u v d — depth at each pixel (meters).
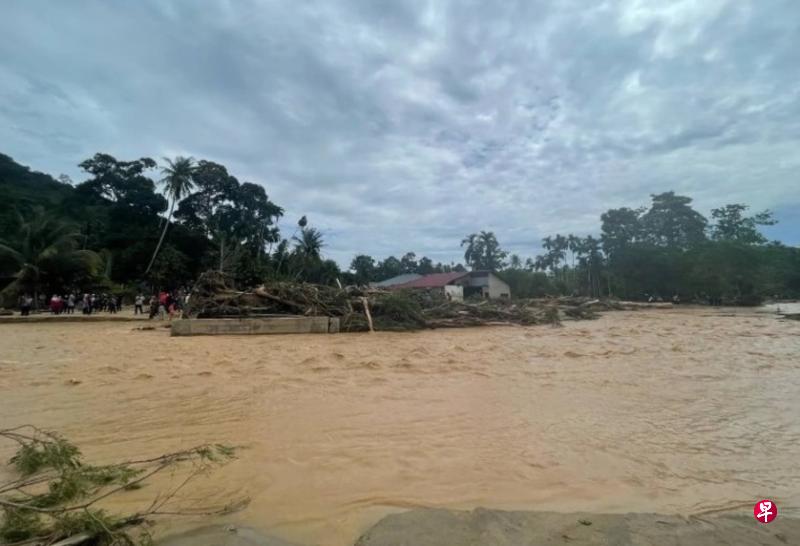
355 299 23.94
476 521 3.38
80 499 3.68
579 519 3.42
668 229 70.19
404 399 7.29
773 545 3.08
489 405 6.89
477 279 68.81
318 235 64.50
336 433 5.54
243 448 5.02
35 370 10.16
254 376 9.35
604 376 9.33
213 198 69.88
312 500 3.79
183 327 19.64
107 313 36.44
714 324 25.92
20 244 40.19
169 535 3.19
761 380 8.90
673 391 7.86
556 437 5.42
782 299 78.81
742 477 4.31
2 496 3.73
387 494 3.92
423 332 22.12
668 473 4.39
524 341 16.97
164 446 5.11
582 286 82.38
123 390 8.00
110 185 69.94
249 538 3.14
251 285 46.84
